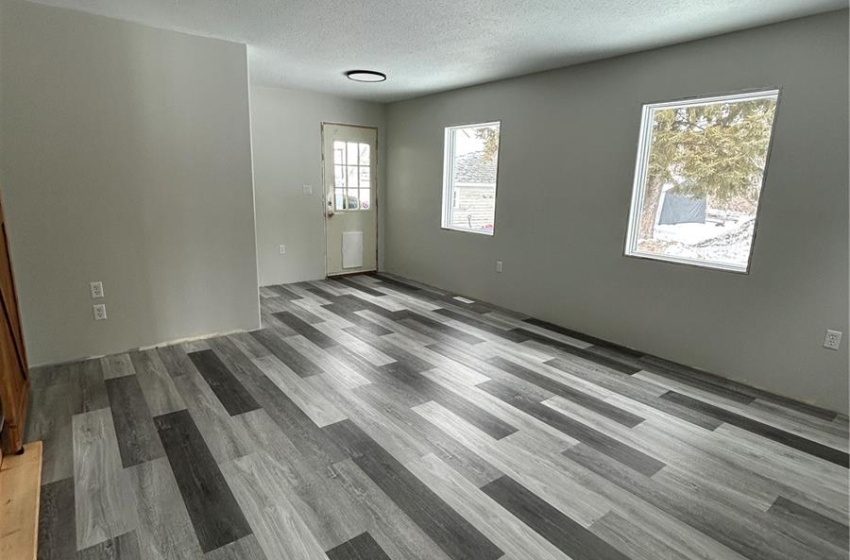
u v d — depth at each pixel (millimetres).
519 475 2088
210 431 2375
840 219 2609
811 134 2664
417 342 3754
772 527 1814
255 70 4285
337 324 4176
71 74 2914
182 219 3463
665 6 2553
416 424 2492
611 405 2758
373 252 6438
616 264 3748
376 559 1609
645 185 3578
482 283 5051
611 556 1652
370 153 6113
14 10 2705
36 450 2141
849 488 2059
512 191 4559
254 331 3924
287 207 5543
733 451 2316
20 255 2916
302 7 2725
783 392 2926
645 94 3414
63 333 3139
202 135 3438
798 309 2816
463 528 1763
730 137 3086
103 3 2723
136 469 2059
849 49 2492
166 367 3145
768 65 2793
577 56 3582
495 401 2771
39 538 1664
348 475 2055
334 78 4598
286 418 2521
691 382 3100
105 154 3100
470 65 3947
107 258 3215
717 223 3227
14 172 2830
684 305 3346
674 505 1921
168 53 3211
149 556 1600
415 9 2723
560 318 4266
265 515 1802
